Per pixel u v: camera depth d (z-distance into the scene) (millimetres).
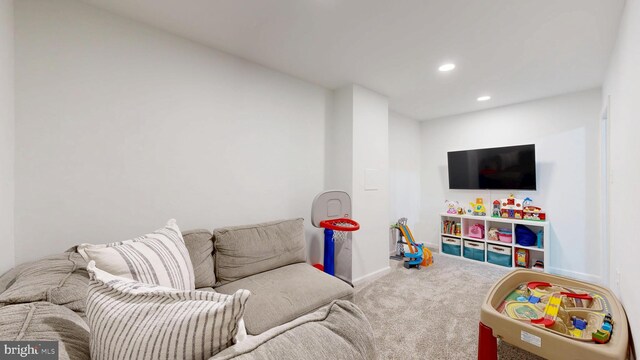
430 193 4504
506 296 1806
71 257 1260
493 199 3746
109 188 1686
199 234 1787
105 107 1672
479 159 3791
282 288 1669
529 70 2500
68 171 1556
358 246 2920
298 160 2742
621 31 1680
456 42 2021
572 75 2598
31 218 1448
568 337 1244
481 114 3918
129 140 1758
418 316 2162
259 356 492
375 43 2049
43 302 795
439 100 3434
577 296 1666
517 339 1354
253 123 2391
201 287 1685
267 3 1603
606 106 2361
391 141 4082
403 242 3697
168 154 1919
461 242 3840
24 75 1428
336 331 594
